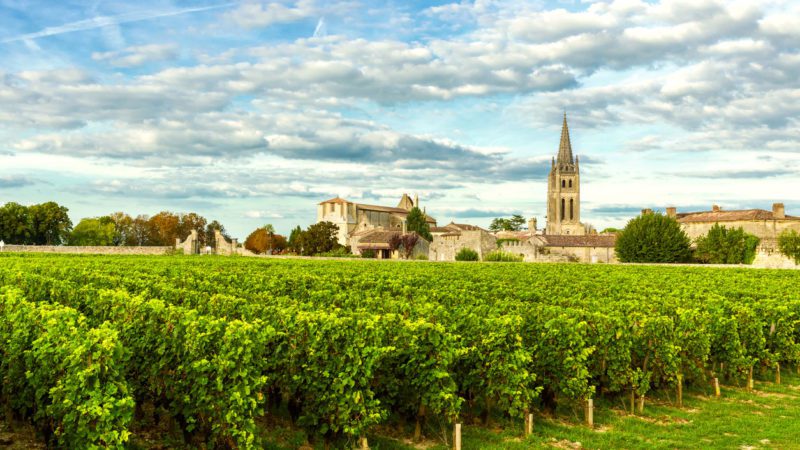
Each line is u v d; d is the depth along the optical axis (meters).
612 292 27.50
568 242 114.88
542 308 17.91
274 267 46.94
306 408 13.38
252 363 12.44
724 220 112.12
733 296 27.55
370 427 13.31
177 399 12.92
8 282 26.23
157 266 41.50
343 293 22.34
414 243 101.81
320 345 13.27
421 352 13.63
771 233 107.19
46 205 123.38
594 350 16.09
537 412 16.20
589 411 15.19
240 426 11.95
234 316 17.83
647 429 14.95
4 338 13.55
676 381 17.20
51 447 12.31
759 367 20.39
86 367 11.14
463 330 15.93
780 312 21.19
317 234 103.12
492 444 13.73
